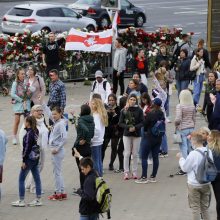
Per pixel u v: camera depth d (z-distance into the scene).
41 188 31.94
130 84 38.72
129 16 89.88
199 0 123.50
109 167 36.03
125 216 29.58
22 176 30.56
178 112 34.31
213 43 57.91
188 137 31.95
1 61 54.66
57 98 39.50
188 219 29.20
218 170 27.08
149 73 60.28
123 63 52.28
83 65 59.25
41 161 31.72
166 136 41.16
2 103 51.53
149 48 60.94
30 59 55.44
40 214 29.92
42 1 115.88
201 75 47.09
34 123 30.23
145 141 33.41
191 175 26.73
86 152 31.50
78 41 52.84
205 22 95.56
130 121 33.75
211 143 27.11
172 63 49.25
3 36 56.16
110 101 35.00
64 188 33.00
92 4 86.81
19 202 30.84
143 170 33.88
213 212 29.95
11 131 43.62
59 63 55.41
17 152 39.22
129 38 60.47
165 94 40.28
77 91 55.84
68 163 37.31
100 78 40.41
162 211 30.23
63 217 29.56
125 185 33.78
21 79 40.66
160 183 34.12
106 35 52.81
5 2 115.00
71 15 78.69
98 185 25.16
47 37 56.25
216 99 35.91
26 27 74.62
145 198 31.94
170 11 107.81
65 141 31.50
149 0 122.94
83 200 25.44
